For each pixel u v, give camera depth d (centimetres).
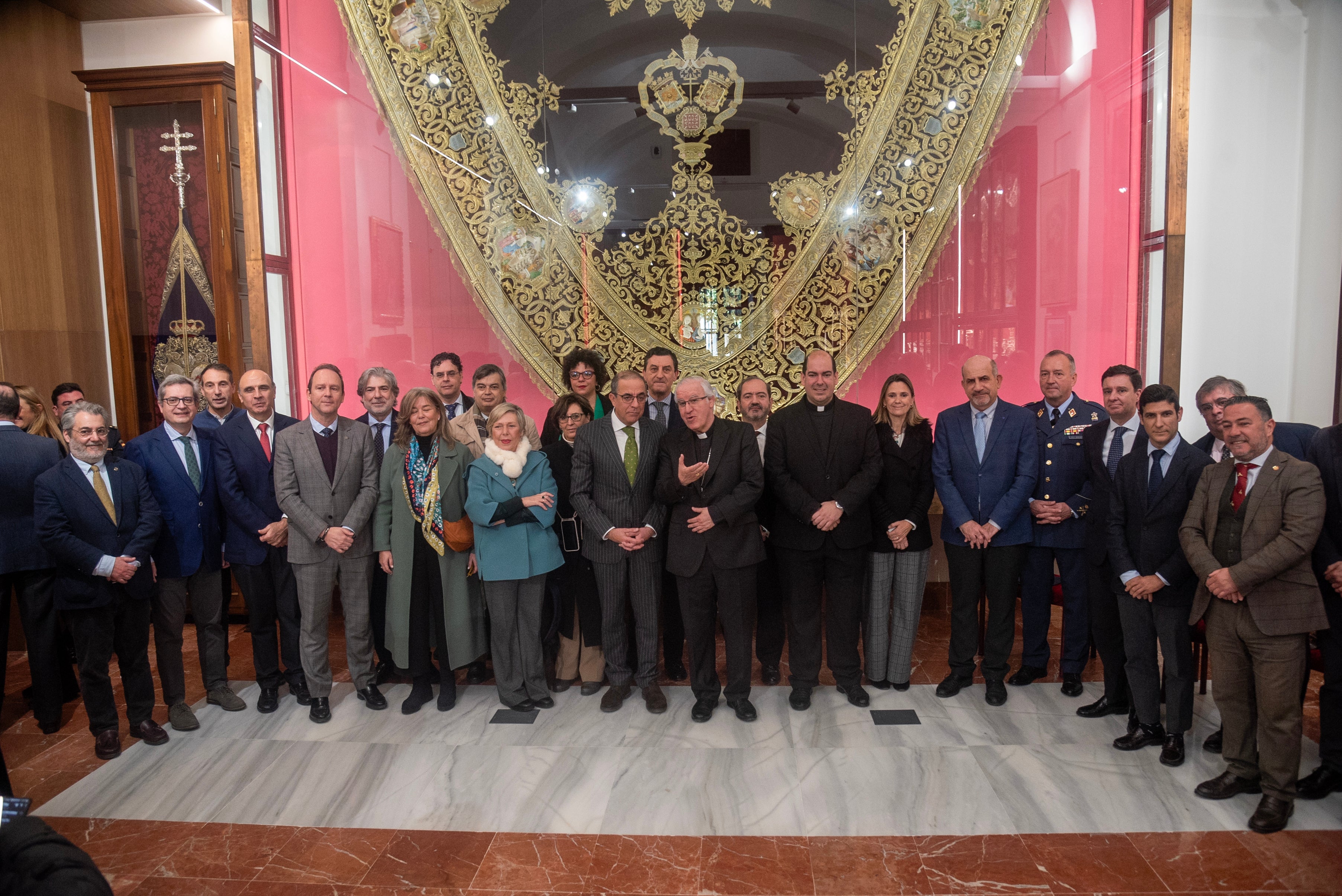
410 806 283
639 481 357
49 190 506
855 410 358
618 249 491
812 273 484
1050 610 396
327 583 356
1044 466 375
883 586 374
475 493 346
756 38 480
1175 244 434
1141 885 233
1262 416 265
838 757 312
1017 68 467
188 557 352
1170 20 431
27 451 346
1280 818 259
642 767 307
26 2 491
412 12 486
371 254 496
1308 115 452
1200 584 283
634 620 387
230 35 507
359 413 501
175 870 248
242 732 345
